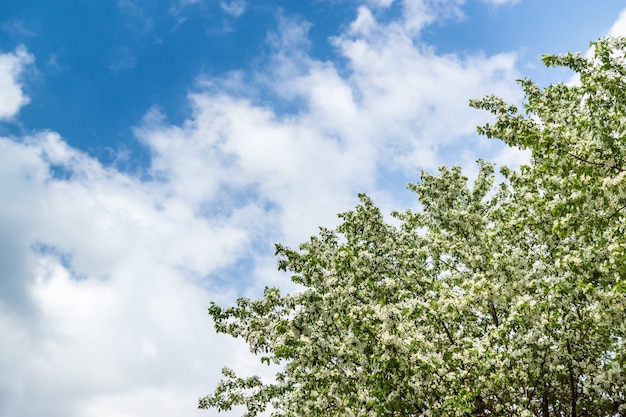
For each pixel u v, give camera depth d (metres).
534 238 13.39
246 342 12.68
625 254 9.02
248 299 13.47
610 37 10.20
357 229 14.55
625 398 11.09
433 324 12.59
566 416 12.63
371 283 12.73
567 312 11.02
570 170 9.67
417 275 13.95
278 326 11.60
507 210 14.71
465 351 11.02
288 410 14.52
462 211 14.38
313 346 11.18
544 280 10.74
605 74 9.77
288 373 14.48
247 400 14.96
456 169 15.76
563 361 11.13
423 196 15.68
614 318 9.62
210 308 13.35
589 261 9.66
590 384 11.48
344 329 12.77
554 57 11.40
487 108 13.30
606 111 9.76
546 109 12.88
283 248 12.73
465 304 11.84
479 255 13.23
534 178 12.45
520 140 11.34
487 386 11.00
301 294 12.48
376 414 11.03
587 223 9.66
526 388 11.41
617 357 10.56
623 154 9.20
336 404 12.40
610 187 8.79
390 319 10.58
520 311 10.64
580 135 10.30
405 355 10.30
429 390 10.84
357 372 11.43
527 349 10.63
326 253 13.73
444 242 14.73
